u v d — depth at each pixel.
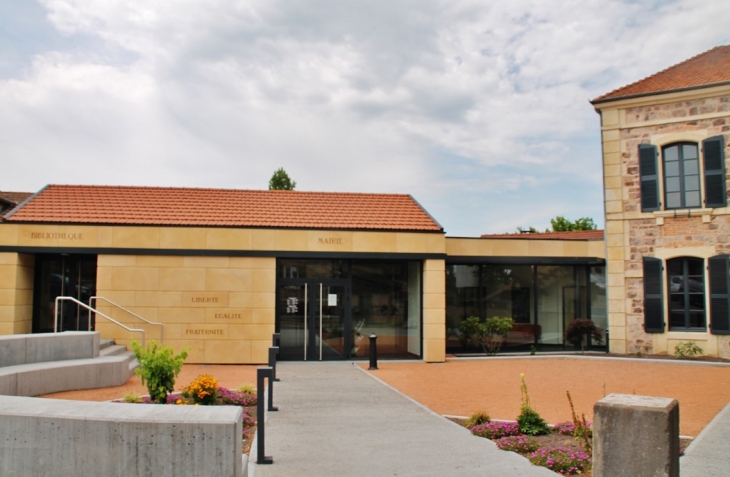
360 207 18.73
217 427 4.54
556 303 19.91
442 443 7.79
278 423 8.96
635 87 19.11
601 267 19.81
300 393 11.59
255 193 19.38
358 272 17.47
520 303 19.72
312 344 16.97
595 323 19.80
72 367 11.17
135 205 17.53
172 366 9.68
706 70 18.75
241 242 16.48
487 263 19.30
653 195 18.14
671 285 17.97
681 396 11.30
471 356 18.36
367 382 13.03
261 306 16.44
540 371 15.04
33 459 4.56
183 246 16.27
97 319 15.91
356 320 17.38
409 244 17.14
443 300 17.14
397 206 19.06
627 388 12.30
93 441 4.52
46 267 16.88
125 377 12.07
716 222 17.33
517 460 6.99
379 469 6.62
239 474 4.74
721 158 17.27
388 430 8.52
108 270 16.02
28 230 15.77
